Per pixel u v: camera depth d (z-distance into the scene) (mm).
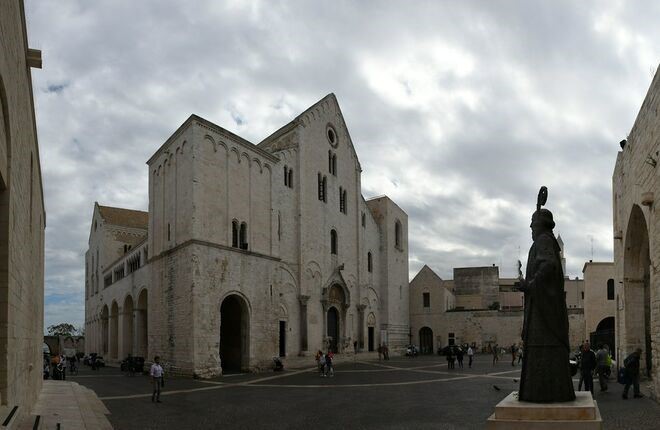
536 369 9930
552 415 9039
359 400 23172
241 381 32938
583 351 22047
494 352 48219
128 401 23641
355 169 61188
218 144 39594
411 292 73812
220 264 38094
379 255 65938
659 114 19016
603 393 22516
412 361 54188
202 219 37375
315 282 51500
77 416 18047
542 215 10977
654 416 16234
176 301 37625
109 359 61906
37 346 22156
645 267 27672
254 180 42688
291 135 51188
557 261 10305
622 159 28094
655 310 20141
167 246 40000
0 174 8562
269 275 42625
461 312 71000
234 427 16812
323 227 53656
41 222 24609
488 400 22469
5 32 8383
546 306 10078
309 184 52156
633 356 20797
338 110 58844
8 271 9539
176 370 36656
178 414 19641
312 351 49719
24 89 12414
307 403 22359
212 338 36625
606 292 54031
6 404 9406
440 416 18312
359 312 59125
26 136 13383
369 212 64250
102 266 71312
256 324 40594
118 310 59750
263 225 43031
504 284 99875
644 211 22328
